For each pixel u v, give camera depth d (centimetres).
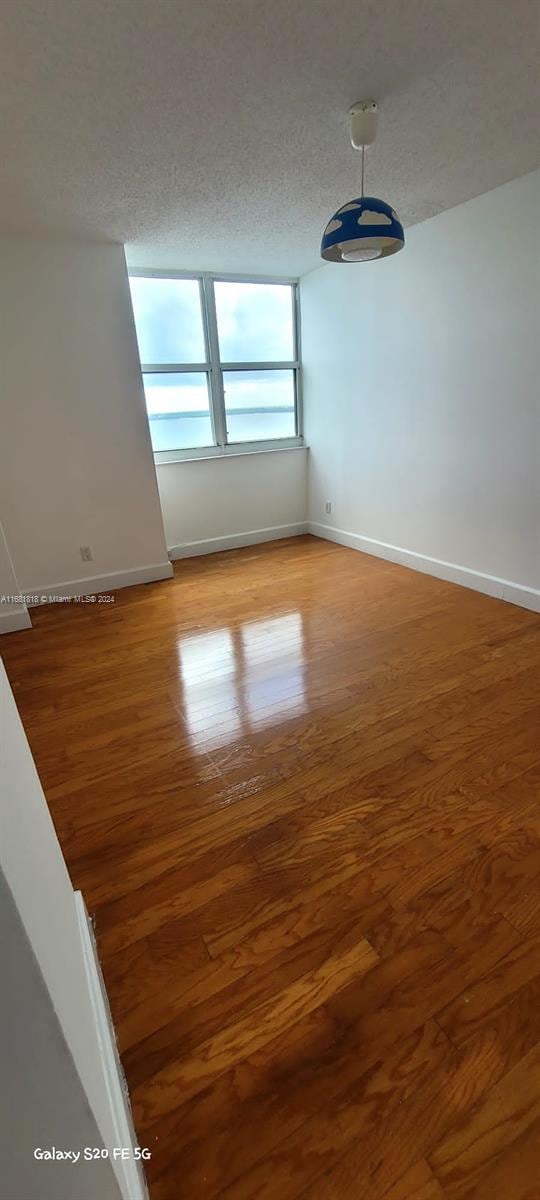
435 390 346
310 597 354
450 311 321
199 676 259
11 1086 58
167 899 143
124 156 221
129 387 362
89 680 261
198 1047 111
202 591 377
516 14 152
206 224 307
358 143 200
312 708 227
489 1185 90
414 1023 113
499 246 282
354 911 138
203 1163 94
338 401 437
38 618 343
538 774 182
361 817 168
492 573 338
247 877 149
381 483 413
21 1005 56
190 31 151
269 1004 118
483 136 219
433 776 184
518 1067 105
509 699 226
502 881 144
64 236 313
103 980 123
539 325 275
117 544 387
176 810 174
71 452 356
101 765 198
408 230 332
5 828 59
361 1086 103
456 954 127
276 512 499
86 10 140
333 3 145
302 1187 91
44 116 188
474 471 333
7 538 352
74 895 128
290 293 455
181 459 441
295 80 177
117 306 343
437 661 261
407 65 172
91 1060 77
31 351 327
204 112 193
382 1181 91
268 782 185
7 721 93
